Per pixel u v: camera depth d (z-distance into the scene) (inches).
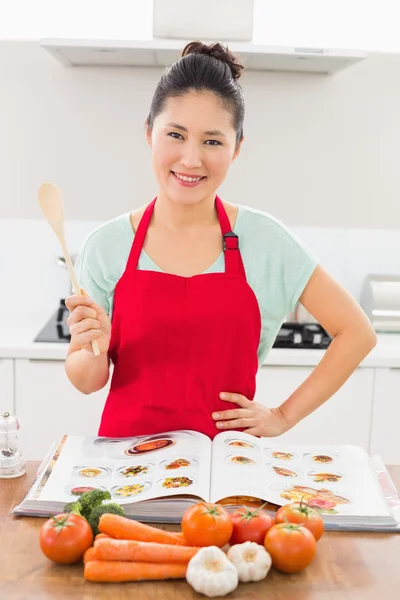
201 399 53.4
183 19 84.0
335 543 38.5
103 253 54.7
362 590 34.4
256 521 36.8
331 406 93.0
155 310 52.6
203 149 47.7
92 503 38.3
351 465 45.9
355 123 97.2
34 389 92.0
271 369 91.8
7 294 109.4
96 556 34.7
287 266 54.4
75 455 45.8
